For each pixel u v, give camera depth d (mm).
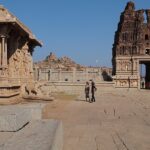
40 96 31750
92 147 12281
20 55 35219
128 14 94438
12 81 30078
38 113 12508
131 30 92750
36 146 6281
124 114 23016
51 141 6809
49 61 123312
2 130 8508
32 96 31125
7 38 28797
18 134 7742
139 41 91000
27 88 32594
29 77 39375
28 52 39531
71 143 12961
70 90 68750
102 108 27500
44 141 6805
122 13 96875
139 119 20328
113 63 96938
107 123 18547
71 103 32562
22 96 31141
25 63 37312
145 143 13055
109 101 36312
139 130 16203
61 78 88812
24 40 36781
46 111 24328
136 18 93562
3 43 27719
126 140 13648
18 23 28875
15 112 9383
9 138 7445
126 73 88812
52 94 49312
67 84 69688
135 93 59125
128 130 16172
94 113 23578
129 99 40531
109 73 98875
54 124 9508
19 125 8672
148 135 14836
